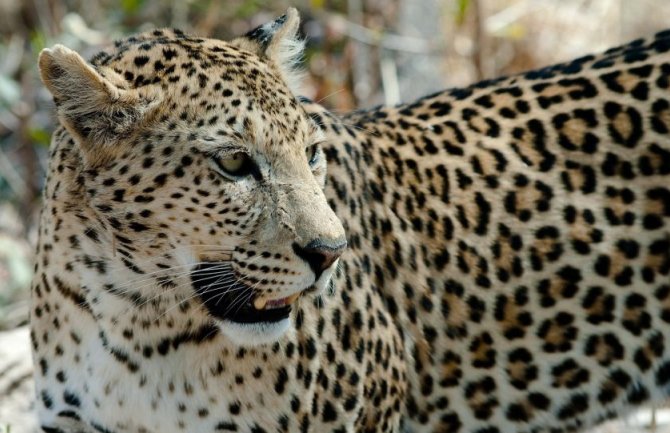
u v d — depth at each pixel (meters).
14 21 20.09
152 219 8.58
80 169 8.70
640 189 10.40
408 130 10.60
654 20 21.06
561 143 10.51
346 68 18.97
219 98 8.52
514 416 10.59
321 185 9.21
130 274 8.77
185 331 9.03
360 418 9.78
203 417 9.24
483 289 10.40
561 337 10.44
